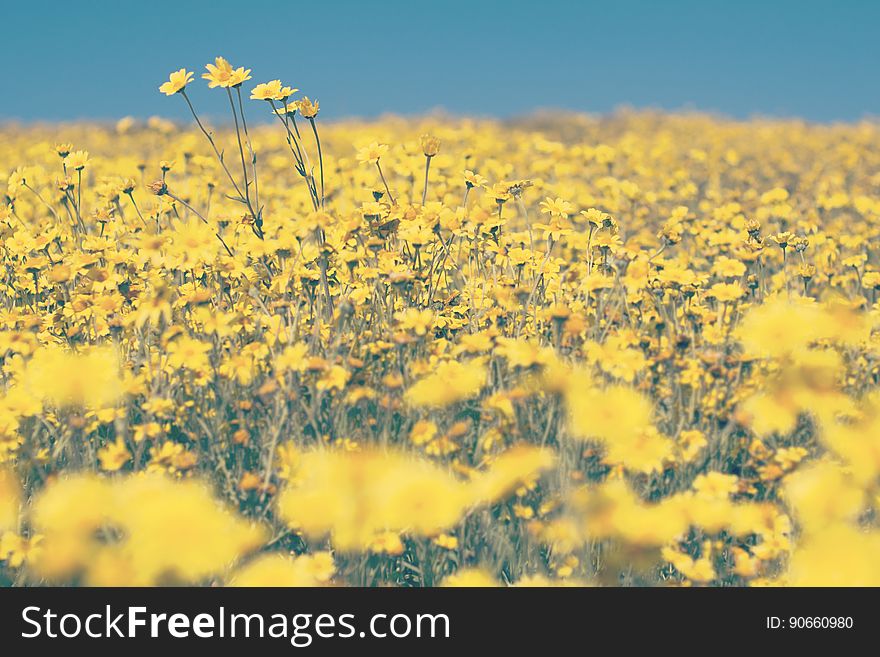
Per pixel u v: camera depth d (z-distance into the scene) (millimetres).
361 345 3436
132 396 3004
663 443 2561
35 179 6430
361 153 4426
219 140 11516
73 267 3893
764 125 18547
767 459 2781
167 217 5434
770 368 2967
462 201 6773
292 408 2898
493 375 3154
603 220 4180
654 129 17734
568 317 3154
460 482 2572
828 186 10281
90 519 1916
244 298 3924
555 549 2469
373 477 2100
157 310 3162
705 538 2633
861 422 2820
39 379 2625
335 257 4012
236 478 2740
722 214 6445
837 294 5004
